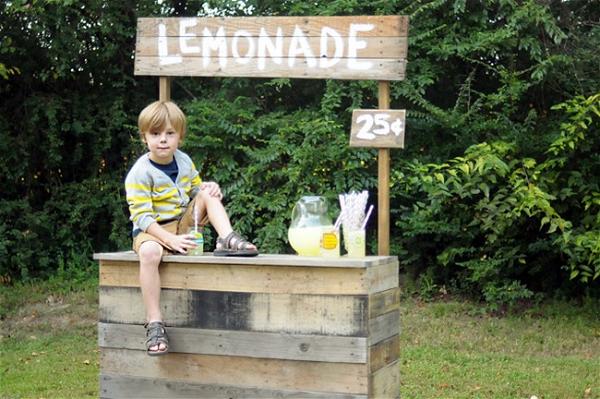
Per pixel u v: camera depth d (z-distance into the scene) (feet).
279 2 31.24
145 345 13.88
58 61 31.89
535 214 26.50
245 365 13.19
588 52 29.45
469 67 30.96
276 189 30.50
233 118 30.66
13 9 30.25
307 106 31.76
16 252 32.78
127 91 34.06
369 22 14.90
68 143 34.40
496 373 21.56
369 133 14.75
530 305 28.86
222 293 13.34
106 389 14.12
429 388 20.06
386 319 13.39
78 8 31.40
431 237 30.32
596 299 28.99
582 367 22.24
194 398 13.50
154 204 14.32
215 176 30.45
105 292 14.19
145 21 16.43
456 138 29.91
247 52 15.70
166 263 13.67
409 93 28.96
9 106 33.88
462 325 26.81
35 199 34.53
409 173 29.22
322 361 12.70
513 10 29.01
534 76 27.99
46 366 22.62
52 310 29.17
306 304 12.82
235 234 13.82
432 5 28.58
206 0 31.63
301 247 14.08
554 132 28.68
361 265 12.48
